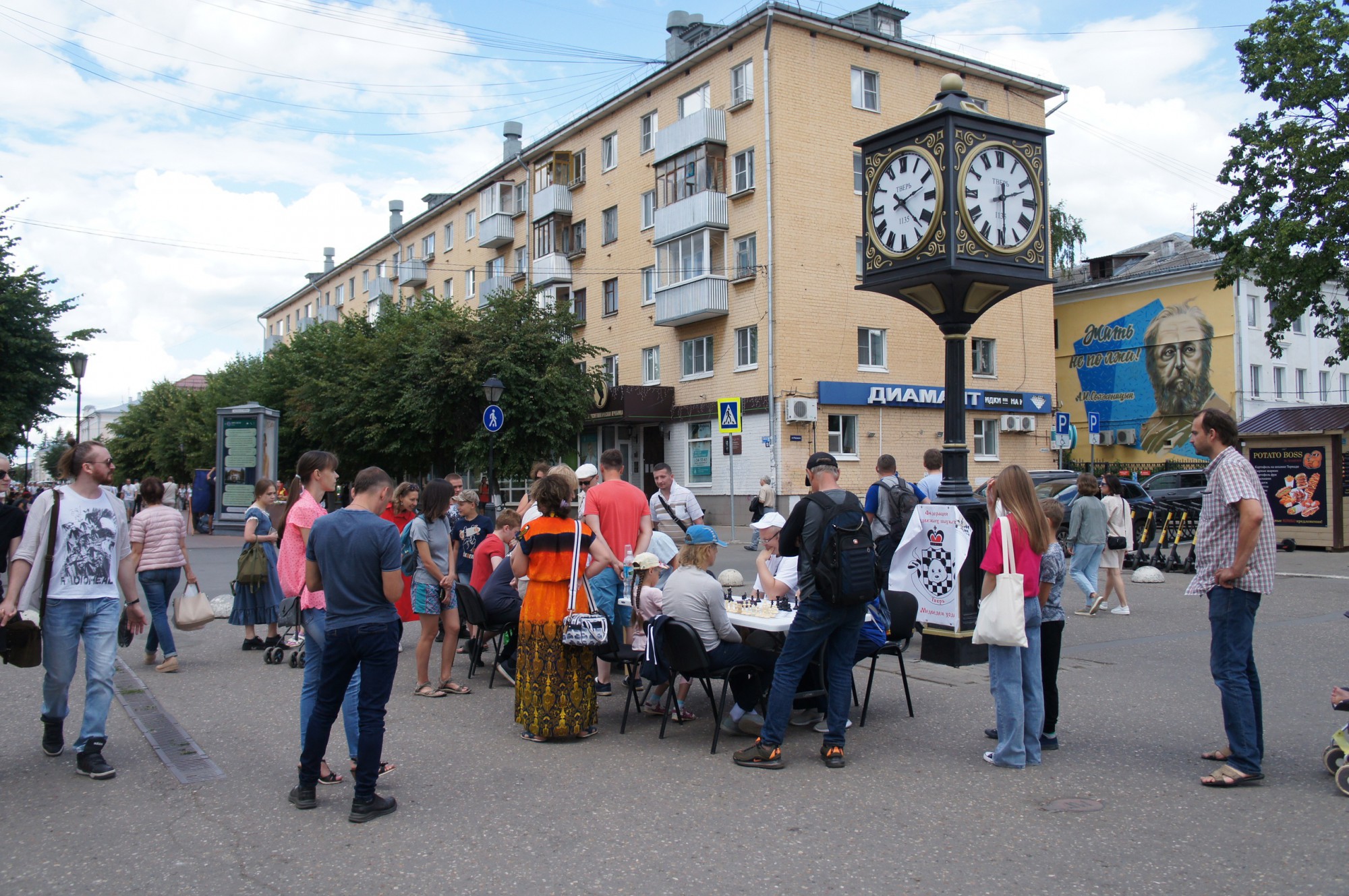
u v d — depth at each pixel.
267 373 43.31
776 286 27.88
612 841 4.49
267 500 9.73
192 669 8.81
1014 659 5.52
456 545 9.45
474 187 45.91
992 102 32.25
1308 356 36.22
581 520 7.50
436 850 4.39
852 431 29.09
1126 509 12.16
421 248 53.53
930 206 8.30
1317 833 4.42
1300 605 12.18
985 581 5.58
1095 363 37.22
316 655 5.47
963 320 8.64
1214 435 5.25
